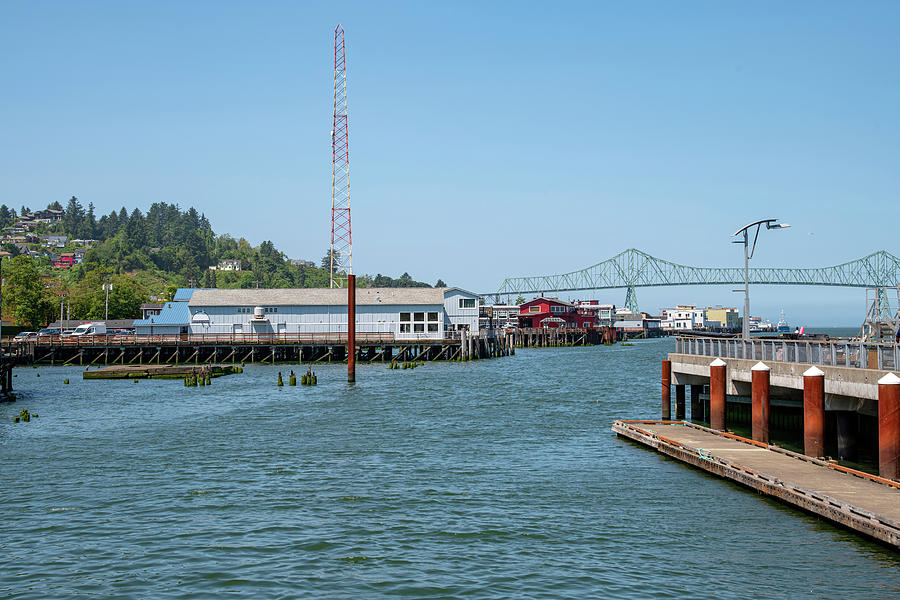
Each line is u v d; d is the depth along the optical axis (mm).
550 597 20531
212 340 113500
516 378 86188
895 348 29172
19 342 111375
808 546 24188
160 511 28719
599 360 125938
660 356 140875
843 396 33219
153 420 52031
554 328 198500
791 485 27453
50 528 26688
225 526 26828
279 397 66250
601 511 28422
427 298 119500
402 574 22219
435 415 54125
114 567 22922
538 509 28812
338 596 20656
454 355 117125
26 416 51938
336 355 116438
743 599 20375
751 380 37281
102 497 30781
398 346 113250
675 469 35094
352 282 79125
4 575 22344
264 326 116562
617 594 20750
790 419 42156
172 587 21344
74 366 110062
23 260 163750
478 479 33688
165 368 93125
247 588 21250
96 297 183750
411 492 31422
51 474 34906
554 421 51062
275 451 40281
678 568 22578
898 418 27141
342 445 42000
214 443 42688
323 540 25250
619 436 44594
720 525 26438
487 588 21188
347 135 122062
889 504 24781
